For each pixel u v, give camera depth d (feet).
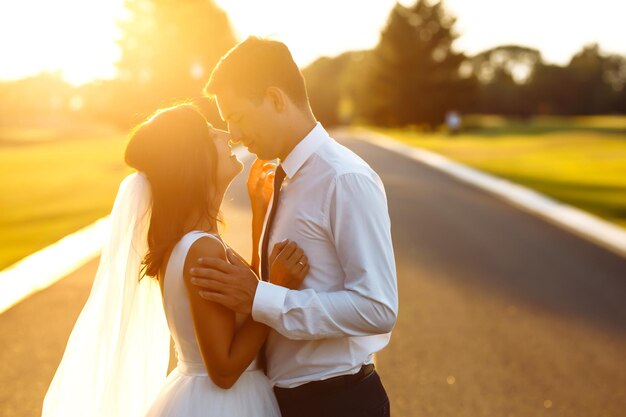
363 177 6.87
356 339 7.44
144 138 7.18
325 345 7.32
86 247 29.89
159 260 7.25
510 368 15.98
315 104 269.03
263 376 7.72
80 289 22.41
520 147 130.31
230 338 7.00
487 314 20.42
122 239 7.41
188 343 7.32
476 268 26.86
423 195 50.85
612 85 341.00
